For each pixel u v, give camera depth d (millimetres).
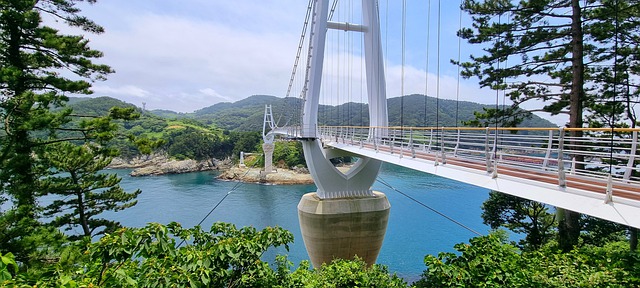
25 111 11266
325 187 23078
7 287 2957
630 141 5348
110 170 84625
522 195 6332
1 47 11086
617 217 4645
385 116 23281
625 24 12680
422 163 10570
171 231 5367
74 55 13438
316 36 23734
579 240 14031
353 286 7766
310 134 23156
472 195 44844
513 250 7926
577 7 12781
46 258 10211
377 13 24547
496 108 15508
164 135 102938
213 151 92062
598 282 6605
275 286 5402
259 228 36469
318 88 23469
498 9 14477
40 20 12000
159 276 4059
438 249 27328
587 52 14148
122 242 4145
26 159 11305
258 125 145750
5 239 9602
